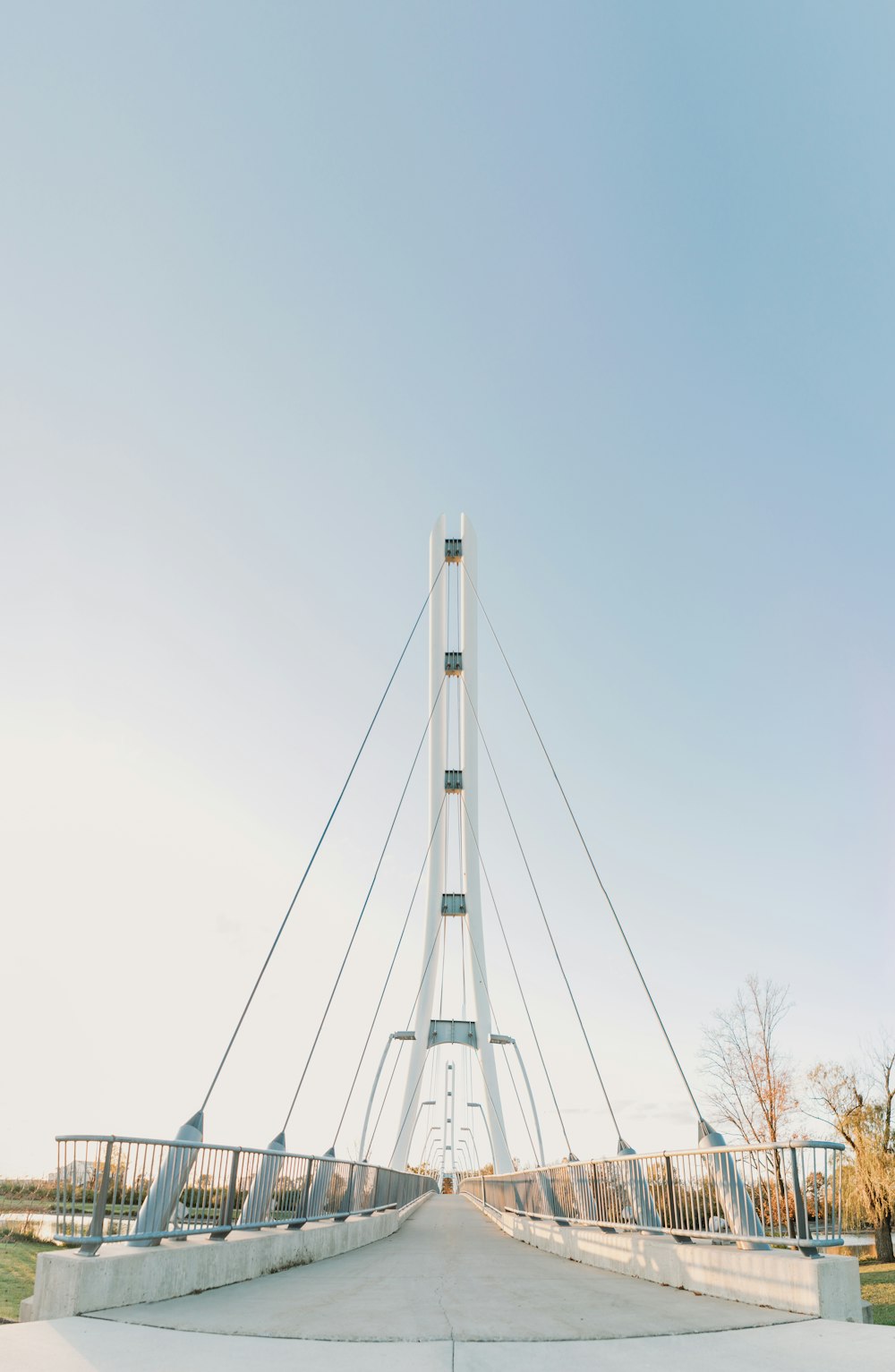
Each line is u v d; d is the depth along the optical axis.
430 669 56.25
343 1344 6.43
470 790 54.19
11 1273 14.82
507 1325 7.34
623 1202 12.95
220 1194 10.41
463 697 56.09
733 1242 9.52
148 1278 8.31
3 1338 6.39
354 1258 15.39
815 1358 5.95
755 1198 9.18
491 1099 49.03
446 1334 6.89
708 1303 8.70
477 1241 21.77
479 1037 50.75
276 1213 13.32
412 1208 39.66
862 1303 7.71
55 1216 8.13
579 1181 15.51
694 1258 9.75
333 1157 16.12
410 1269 12.99
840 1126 31.33
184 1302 8.41
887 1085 31.33
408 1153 47.84
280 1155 12.72
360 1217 19.11
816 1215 8.29
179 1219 9.60
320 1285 10.33
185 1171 9.30
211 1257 9.68
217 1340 6.51
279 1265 12.14
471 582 57.25
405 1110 48.38
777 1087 30.31
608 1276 11.95
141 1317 7.36
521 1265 14.18
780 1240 8.18
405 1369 5.63
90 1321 7.14
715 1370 5.59
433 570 57.84
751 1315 7.80
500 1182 28.94
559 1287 10.38
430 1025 52.78
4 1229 16.67
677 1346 6.40
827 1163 8.02
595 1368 5.69
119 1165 8.30
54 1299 7.62
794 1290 7.85
